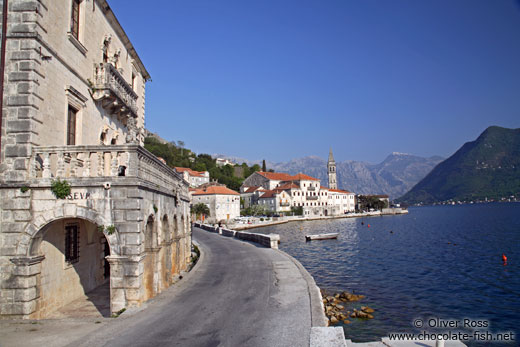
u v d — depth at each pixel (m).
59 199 13.18
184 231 26.28
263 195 145.00
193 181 145.00
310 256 44.56
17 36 13.62
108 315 14.45
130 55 26.20
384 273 32.72
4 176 13.20
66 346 9.92
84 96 18.08
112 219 13.16
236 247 38.03
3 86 13.50
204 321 12.30
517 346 16.05
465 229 80.44
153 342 10.24
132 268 13.12
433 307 22.06
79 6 18.06
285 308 13.85
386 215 172.62
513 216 121.69
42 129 14.17
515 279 29.44
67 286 16.33
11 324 12.02
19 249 12.98
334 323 18.72
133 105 24.36
